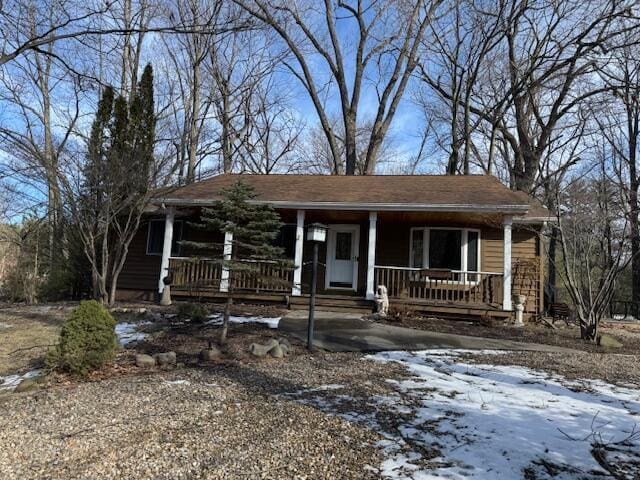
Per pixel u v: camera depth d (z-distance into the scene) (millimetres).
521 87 20562
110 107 12805
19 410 4363
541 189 20906
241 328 8586
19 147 10594
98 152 10805
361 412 4281
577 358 7117
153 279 13516
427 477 3012
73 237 13164
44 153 10938
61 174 10188
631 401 4848
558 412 4387
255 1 15586
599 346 8336
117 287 13602
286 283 7168
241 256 7539
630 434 3854
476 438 3674
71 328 5867
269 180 14633
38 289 15648
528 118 21953
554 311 12789
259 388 5059
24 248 16328
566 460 3318
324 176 15211
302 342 7652
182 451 3375
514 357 7051
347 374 5750
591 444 3617
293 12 21219
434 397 4797
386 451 3418
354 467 3152
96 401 4594
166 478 2969
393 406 4465
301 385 5215
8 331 8891
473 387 5238
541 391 5121
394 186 13305
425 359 6738
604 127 11406
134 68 18516
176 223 13711
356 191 12766
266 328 8648
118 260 11500
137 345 7363
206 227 7258
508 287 11023
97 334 5938
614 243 10000
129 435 3676
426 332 8875
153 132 13117
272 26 15977
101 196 10617
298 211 11914
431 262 12625
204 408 4352
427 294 12406
